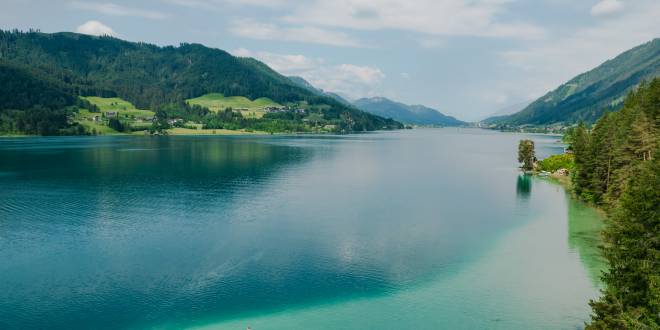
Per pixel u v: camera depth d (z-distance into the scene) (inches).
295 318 2133.4
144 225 3686.0
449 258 2930.6
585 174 4724.4
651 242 1850.4
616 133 4261.8
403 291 2423.7
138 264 2807.6
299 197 4928.6
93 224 3698.3
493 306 2234.3
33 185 5497.1
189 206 4402.1
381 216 4067.4
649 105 3976.4
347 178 6387.8
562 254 2987.2
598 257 2918.3
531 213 4192.9
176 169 7062.0
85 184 5605.3
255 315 2167.8
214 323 2097.7
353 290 2442.2
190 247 3134.8
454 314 2154.3
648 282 1686.8
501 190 5472.4
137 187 5423.2
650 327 1581.0
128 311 2208.4
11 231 3479.3
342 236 3427.7
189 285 2506.2
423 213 4195.4
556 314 2144.4
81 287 2474.2
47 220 3809.1
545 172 6840.6
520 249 3105.3
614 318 1683.1
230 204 4512.8
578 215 4099.4
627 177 3659.0
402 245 3208.7
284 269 2743.6
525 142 7303.2
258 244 3213.6
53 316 2158.0
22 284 2507.4
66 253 2999.5
